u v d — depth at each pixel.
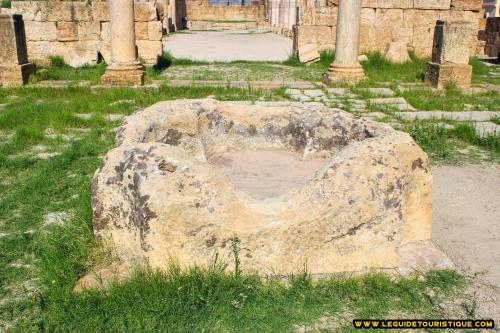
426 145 7.37
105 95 10.34
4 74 11.47
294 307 3.23
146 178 3.32
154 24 16.20
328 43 17.59
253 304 3.23
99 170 3.70
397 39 17.55
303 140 5.60
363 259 3.62
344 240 3.55
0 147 6.68
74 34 15.50
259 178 5.07
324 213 3.46
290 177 5.10
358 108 9.84
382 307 3.29
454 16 17.58
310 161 5.51
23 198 5.01
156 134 4.90
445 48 11.98
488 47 22.00
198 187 3.32
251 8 43.72
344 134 5.23
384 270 3.64
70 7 15.32
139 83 11.68
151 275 3.34
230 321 3.09
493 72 16.20
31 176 5.63
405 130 8.08
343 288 3.41
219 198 3.35
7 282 3.58
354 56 12.55
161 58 16.28
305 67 16.23
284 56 19.44
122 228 3.62
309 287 3.40
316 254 3.54
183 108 5.27
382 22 17.36
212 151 5.68
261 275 3.48
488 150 7.29
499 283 3.67
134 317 3.08
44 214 4.73
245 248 3.42
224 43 24.78
